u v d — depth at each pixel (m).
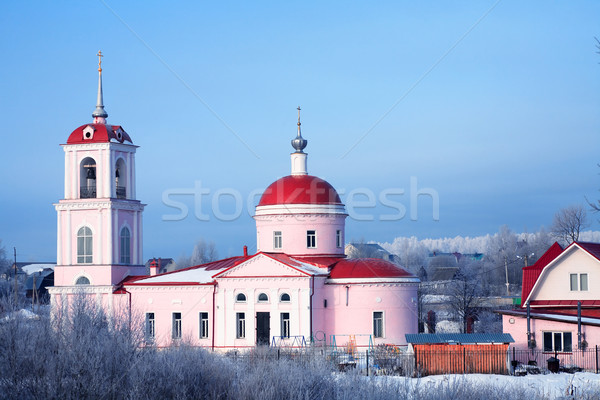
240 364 44.94
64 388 35.16
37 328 39.09
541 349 56.25
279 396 36.91
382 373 50.81
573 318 55.94
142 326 45.06
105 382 36.50
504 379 46.28
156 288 68.62
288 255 70.62
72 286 69.12
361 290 66.69
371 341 65.88
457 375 48.41
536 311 59.09
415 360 51.06
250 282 65.81
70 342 38.19
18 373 36.06
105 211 70.81
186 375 38.56
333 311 67.12
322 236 71.31
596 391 39.31
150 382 37.25
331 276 67.75
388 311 66.50
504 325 57.91
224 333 66.00
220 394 37.91
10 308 40.59
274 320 65.06
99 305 48.03
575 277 58.81
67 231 71.69
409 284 67.44
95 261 70.88
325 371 39.97
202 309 67.50
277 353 50.50
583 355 54.38
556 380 45.97
